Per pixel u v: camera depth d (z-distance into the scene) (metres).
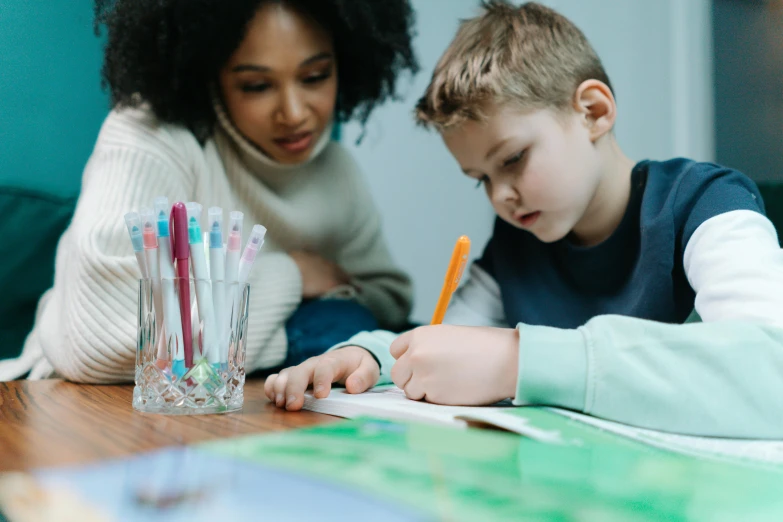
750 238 0.59
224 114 0.94
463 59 0.77
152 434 0.39
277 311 0.85
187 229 0.48
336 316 0.94
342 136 1.52
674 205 0.70
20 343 1.03
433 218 1.52
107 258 0.68
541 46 0.77
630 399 0.43
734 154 1.33
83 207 0.77
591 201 0.79
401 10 1.04
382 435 0.38
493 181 0.76
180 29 0.85
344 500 0.26
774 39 1.30
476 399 0.47
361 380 0.55
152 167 0.82
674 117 1.32
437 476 0.30
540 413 0.44
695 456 0.35
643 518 0.25
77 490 0.28
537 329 0.48
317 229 1.05
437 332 0.51
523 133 0.72
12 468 0.31
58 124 1.09
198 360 0.48
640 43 1.35
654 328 0.45
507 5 0.87
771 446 0.38
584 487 0.29
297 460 0.33
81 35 1.11
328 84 0.94
